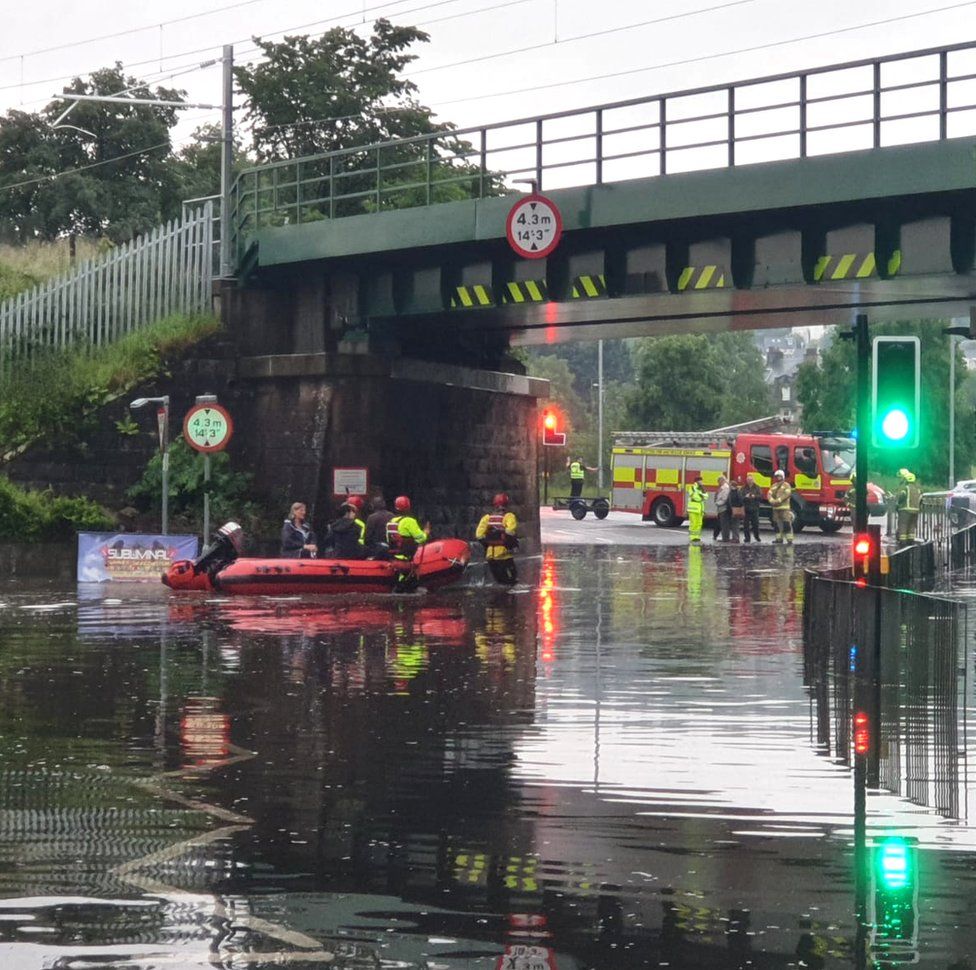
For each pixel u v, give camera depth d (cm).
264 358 3772
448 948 735
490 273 3491
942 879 860
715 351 11444
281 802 1070
